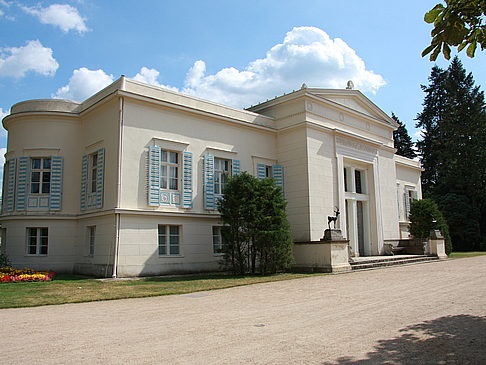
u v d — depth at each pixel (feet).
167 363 15.97
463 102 135.33
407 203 103.14
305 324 22.66
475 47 16.76
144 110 54.34
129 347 18.24
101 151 54.60
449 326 21.63
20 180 59.36
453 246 127.03
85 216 56.18
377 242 78.48
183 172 56.95
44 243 58.59
